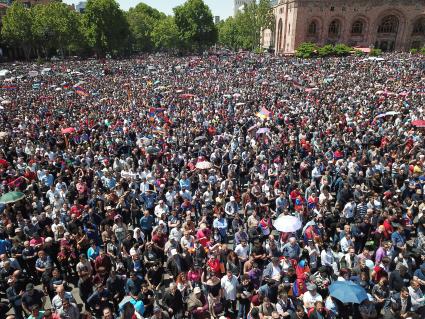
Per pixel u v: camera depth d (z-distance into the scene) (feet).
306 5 276.21
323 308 25.85
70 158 57.41
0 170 52.08
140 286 28.58
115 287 29.19
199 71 182.39
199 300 26.99
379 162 53.01
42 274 31.55
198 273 30.55
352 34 284.20
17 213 38.83
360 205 40.88
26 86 140.77
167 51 456.86
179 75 167.94
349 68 167.73
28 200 44.27
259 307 25.64
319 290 28.81
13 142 65.67
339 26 284.20
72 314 26.37
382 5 273.13
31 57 326.65
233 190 45.19
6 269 31.01
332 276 30.42
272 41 363.15
